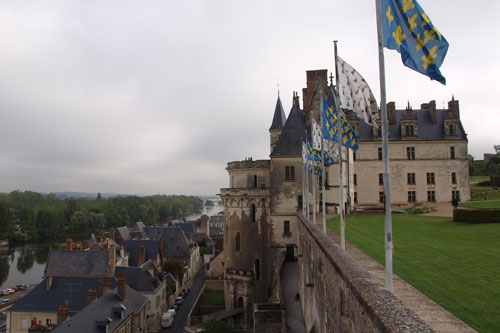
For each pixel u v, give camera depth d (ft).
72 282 205.87
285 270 184.14
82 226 642.63
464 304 47.50
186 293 301.84
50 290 201.46
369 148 262.06
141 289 223.92
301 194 197.47
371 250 88.94
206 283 302.66
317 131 110.73
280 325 125.08
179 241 373.20
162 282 244.83
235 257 213.25
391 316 29.81
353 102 66.08
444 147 259.19
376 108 65.67
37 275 358.43
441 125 265.95
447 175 257.55
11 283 331.36
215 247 405.59
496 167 412.77
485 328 39.73
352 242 101.65
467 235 107.65
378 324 30.48
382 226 136.46
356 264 50.39
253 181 215.92
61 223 600.39
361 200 259.80
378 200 259.39
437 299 49.52
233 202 215.51
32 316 191.01
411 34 47.44
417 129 261.44
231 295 209.36
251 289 203.31
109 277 213.25
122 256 286.46
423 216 170.30
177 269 314.14
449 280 59.21
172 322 234.17
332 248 63.36
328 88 200.64
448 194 256.52
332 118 79.97
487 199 257.96
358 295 38.50
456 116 260.62
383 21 47.11
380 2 47.39
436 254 81.00
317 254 78.18
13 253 462.19
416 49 47.32
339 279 51.11
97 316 152.35
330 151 105.81
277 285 152.56
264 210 207.41
